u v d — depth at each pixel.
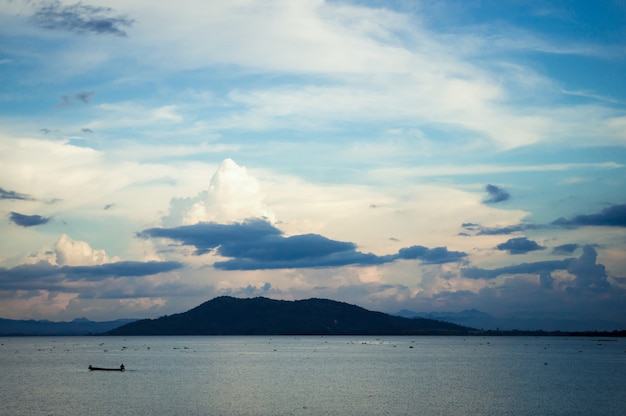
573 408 99.62
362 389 125.81
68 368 193.50
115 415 93.06
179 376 158.38
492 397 112.81
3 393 121.88
